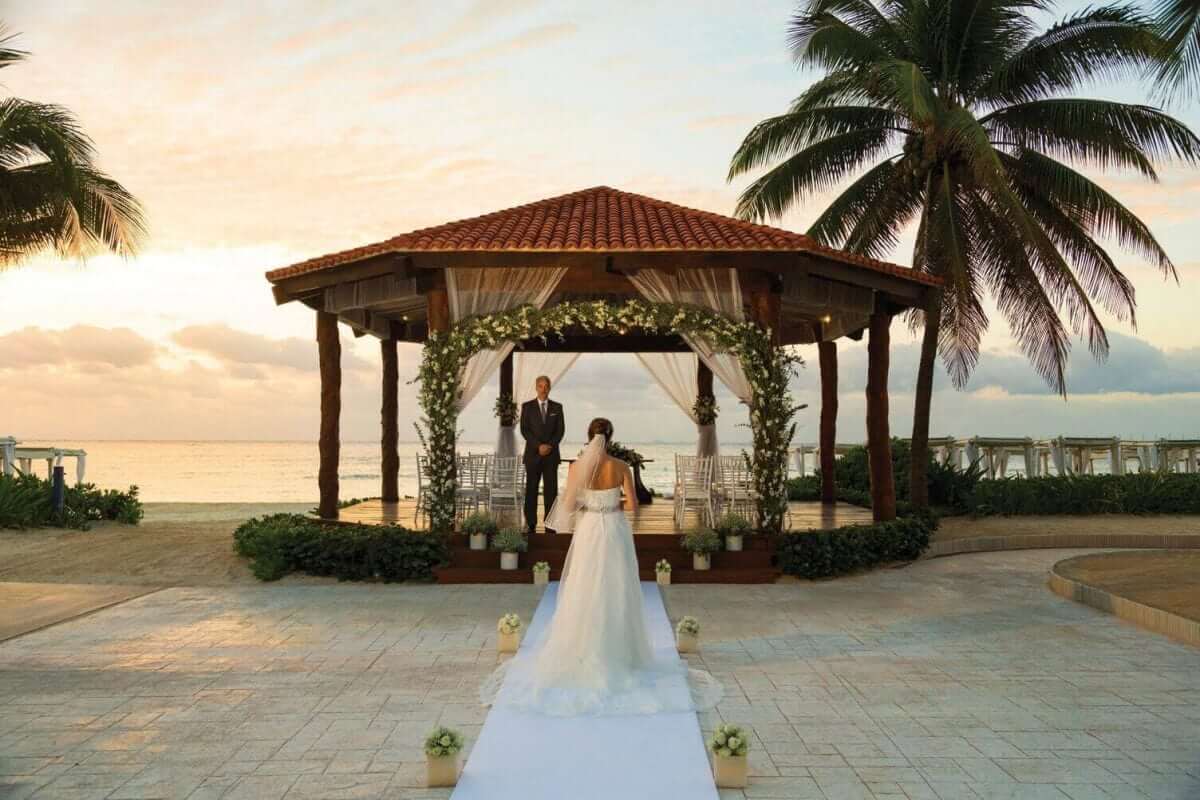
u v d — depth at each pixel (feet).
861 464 61.26
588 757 16.08
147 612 30.32
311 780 15.17
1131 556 40.01
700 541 36.63
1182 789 14.87
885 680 21.80
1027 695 20.53
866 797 14.48
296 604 31.76
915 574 39.19
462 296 38.81
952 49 54.19
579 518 22.12
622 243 36.83
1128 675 22.35
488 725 17.87
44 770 15.72
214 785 14.98
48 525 49.60
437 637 26.48
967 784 15.06
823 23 54.80
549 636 21.13
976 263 56.39
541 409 38.86
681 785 14.83
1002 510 59.06
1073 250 54.54
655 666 22.06
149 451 463.01
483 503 39.78
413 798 14.34
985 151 46.03
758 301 39.19
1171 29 24.45
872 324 44.14
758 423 37.96
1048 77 52.49
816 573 37.09
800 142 55.16
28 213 52.16
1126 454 72.64
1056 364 55.26
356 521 42.80
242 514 71.72
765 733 17.72
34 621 28.68
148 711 19.16
